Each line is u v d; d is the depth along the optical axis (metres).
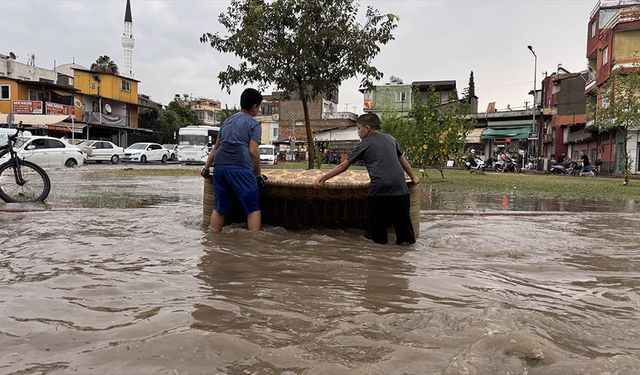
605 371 1.82
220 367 1.82
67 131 40.03
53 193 10.02
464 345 2.06
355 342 2.07
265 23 11.95
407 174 5.26
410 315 2.45
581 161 33.38
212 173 5.37
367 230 5.11
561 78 45.22
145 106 52.88
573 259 4.18
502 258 4.18
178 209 7.18
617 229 6.13
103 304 2.57
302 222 5.75
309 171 6.53
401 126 20.67
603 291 3.12
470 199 10.60
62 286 2.92
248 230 5.10
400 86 52.44
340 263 3.70
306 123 12.74
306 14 11.68
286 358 1.90
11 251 3.98
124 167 26.17
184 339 2.03
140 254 3.89
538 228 6.11
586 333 2.32
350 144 47.59
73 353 1.93
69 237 4.66
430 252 4.39
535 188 14.79
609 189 15.15
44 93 40.81
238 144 5.00
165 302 2.62
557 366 1.85
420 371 1.79
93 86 45.78
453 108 17.80
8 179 8.09
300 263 3.66
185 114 62.25
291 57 11.96
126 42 73.31
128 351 1.93
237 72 12.14
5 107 39.06
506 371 1.80
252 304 2.61
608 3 35.12
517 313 2.47
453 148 17.55
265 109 69.94
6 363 1.83
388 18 12.01
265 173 6.27
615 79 21.52
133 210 6.94
